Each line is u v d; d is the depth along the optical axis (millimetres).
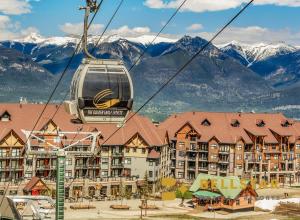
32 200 67125
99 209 138500
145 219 128125
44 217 66125
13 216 64688
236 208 143125
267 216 138750
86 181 153000
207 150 183500
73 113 25453
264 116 197250
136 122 168875
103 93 25156
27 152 36094
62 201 28406
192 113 193500
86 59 25469
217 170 182500
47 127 151500
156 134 173000
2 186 142875
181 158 186625
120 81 25328
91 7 23938
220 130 186000
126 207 140125
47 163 151250
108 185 156250
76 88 25297
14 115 155250
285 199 156750
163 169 174250
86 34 25078
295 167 195875
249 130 187875
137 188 160375
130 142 162875
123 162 163250
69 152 34094
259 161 187625
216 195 144625
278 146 192375
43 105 162000
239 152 183125
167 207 145500
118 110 25469
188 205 149375
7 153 145750
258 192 175125
